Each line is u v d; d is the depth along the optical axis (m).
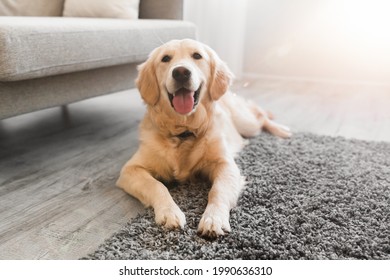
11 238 1.05
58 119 2.30
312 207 1.19
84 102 2.75
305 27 3.65
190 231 1.05
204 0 3.55
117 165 1.61
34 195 1.32
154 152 1.39
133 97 2.94
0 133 2.03
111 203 1.27
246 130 1.93
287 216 1.14
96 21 1.75
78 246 1.02
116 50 1.75
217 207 1.11
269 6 3.72
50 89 1.58
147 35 1.94
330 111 2.55
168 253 0.96
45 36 1.40
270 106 2.67
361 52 3.53
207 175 1.44
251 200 1.24
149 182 1.26
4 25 1.26
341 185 1.35
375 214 1.15
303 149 1.75
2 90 1.38
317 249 0.97
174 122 1.39
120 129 2.12
